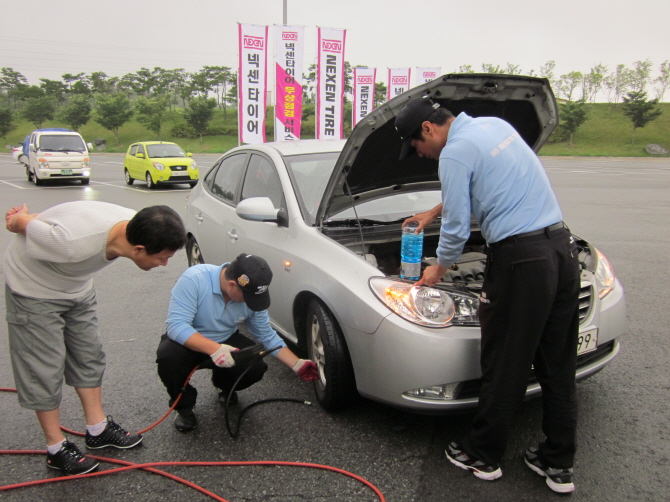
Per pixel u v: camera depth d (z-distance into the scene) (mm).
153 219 2197
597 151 46812
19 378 2441
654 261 6496
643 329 4270
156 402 3248
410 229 2717
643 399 3150
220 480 2471
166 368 2795
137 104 67125
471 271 3160
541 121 2979
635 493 2318
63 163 17547
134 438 2764
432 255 3562
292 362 2928
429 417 2990
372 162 3193
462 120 2326
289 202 3490
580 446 2682
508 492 2340
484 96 2762
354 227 3424
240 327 4547
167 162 16375
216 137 66562
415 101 2393
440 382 2457
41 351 2422
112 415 3098
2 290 5797
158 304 5188
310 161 3873
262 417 3031
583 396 3199
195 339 2662
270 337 2951
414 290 2545
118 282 6008
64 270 2365
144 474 2543
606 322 2855
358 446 2719
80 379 2674
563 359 2332
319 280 2947
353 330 2691
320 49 14578
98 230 2299
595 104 65688
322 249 3064
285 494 2361
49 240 2244
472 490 2359
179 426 2893
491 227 2223
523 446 2701
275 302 3529
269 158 3982
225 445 2760
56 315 2451
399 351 2484
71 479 2506
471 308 2539
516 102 2873
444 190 2268
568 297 2260
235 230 4074
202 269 2822
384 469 2521
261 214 3395
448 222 2281
